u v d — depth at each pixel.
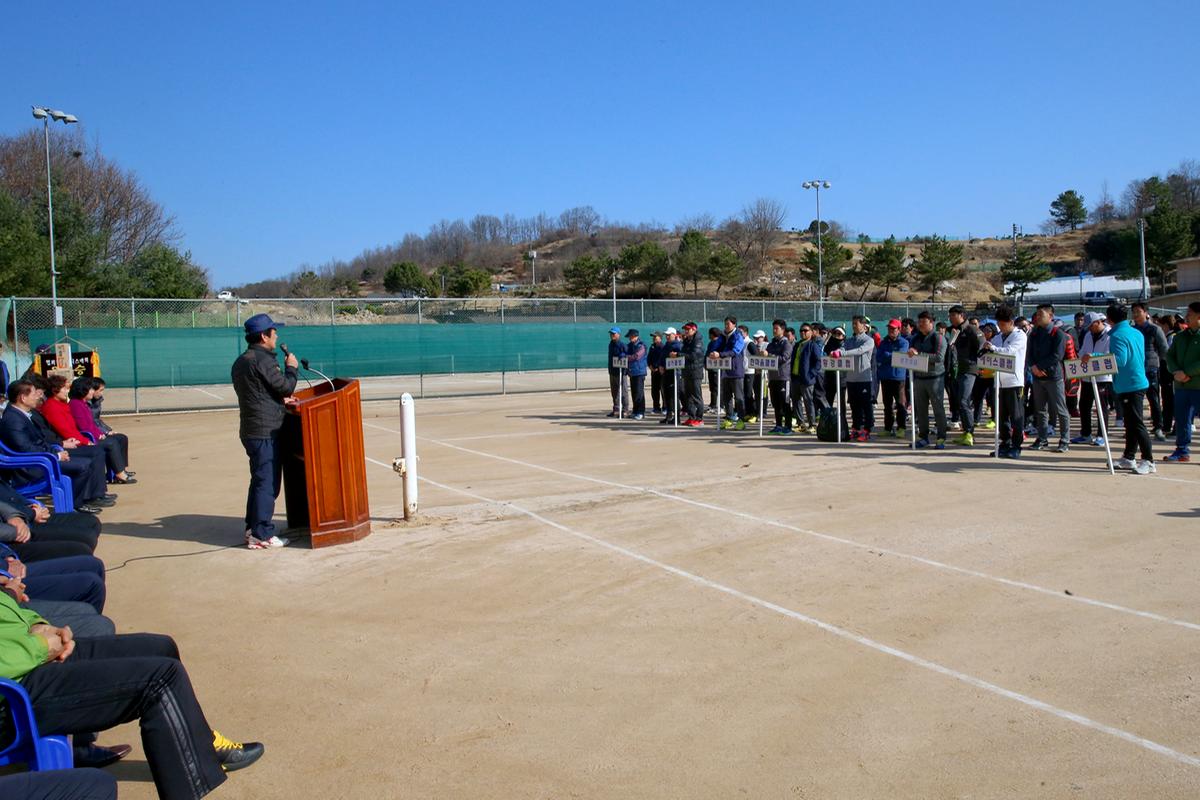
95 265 43.84
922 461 11.55
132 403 22.97
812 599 6.11
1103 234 89.19
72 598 4.85
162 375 22.56
